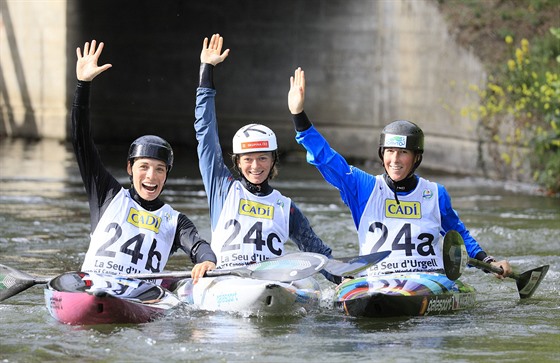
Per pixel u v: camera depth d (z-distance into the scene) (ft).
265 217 66.39
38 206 115.55
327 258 63.16
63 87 224.94
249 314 61.36
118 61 219.82
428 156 167.12
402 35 171.22
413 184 65.98
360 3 178.50
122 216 63.36
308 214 112.57
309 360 50.96
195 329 57.67
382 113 176.76
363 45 178.81
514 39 154.10
